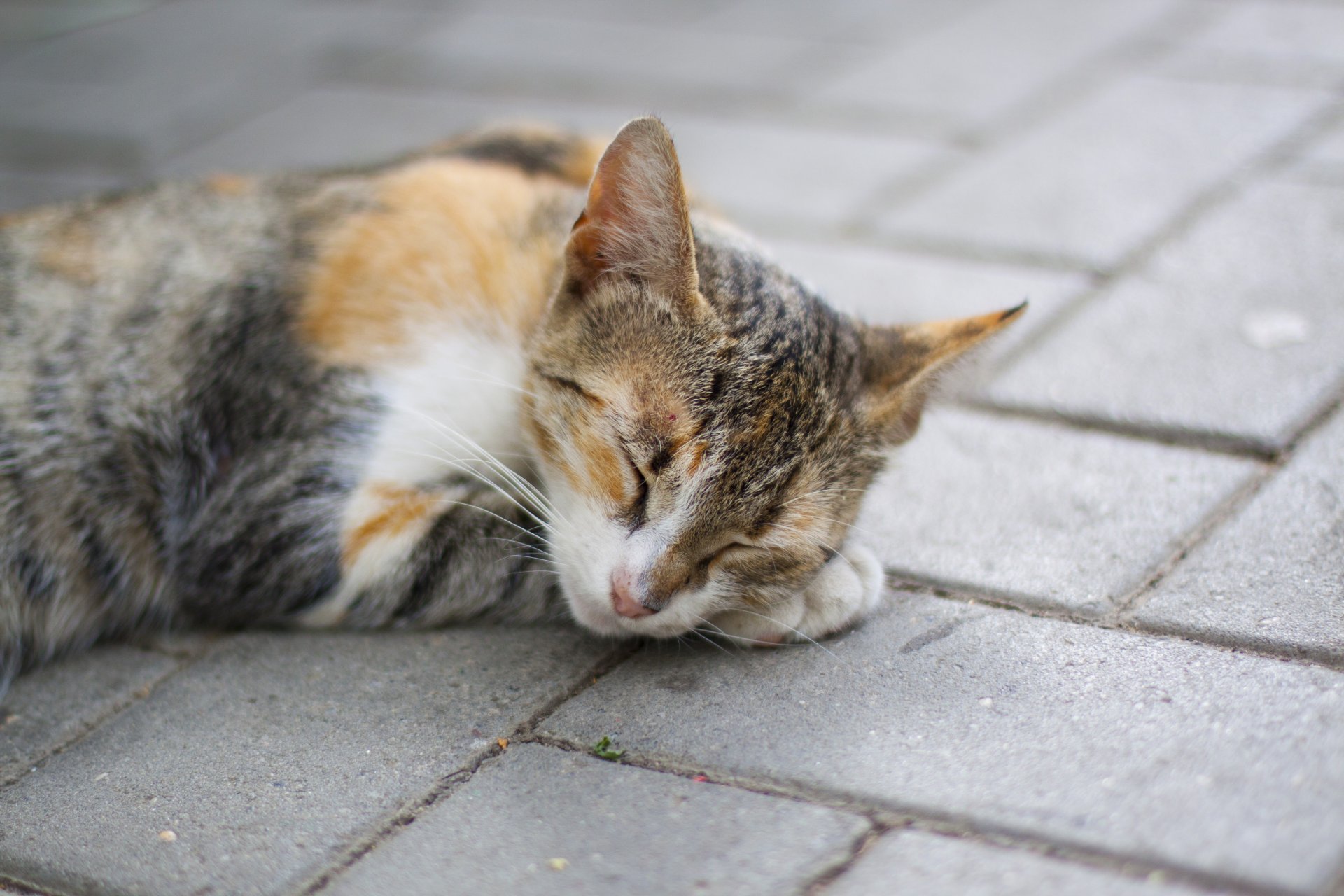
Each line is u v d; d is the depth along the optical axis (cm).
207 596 113
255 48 171
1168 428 118
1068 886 99
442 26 176
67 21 183
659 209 109
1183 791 101
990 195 135
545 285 114
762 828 102
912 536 114
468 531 112
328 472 112
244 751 107
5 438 113
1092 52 150
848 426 111
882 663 108
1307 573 109
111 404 114
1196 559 111
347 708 108
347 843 103
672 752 105
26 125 150
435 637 112
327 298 114
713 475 108
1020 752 103
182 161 144
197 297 115
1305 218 130
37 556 114
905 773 103
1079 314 125
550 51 164
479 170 118
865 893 100
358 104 151
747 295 111
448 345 113
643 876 101
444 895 101
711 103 149
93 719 109
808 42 162
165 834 104
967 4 170
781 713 106
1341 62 145
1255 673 105
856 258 131
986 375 120
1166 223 131
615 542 109
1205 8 158
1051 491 115
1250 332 122
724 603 110
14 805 105
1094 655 107
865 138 143
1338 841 99
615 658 110
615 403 110
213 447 114
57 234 117
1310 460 115
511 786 104
